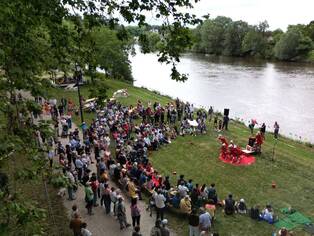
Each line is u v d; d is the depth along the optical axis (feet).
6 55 28.53
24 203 25.02
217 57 424.05
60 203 64.80
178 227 60.03
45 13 31.76
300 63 369.09
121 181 70.49
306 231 61.21
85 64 35.04
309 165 91.20
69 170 66.03
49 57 35.22
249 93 218.18
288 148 106.11
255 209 63.93
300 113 174.40
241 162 90.43
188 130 112.27
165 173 83.25
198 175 82.94
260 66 343.67
